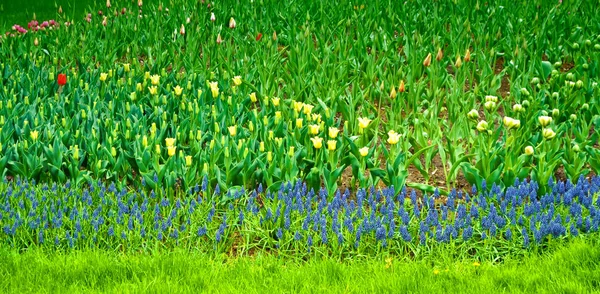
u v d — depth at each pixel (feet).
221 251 20.75
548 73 33.65
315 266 19.10
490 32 36.60
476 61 36.37
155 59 37.88
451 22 37.29
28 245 20.58
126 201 22.70
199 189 23.53
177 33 38.91
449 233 19.80
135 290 17.89
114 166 23.99
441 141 26.55
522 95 29.58
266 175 23.18
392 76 32.30
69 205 21.99
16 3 57.16
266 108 28.30
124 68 32.76
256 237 21.27
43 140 26.71
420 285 18.07
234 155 24.49
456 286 17.95
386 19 38.27
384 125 28.22
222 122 26.71
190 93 30.81
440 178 25.70
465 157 23.59
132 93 29.17
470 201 23.52
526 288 17.89
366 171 25.98
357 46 35.29
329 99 30.19
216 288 18.04
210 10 40.86
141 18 41.04
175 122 27.63
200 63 34.45
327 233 20.56
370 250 20.31
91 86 31.53
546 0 40.86
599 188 22.38
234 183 23.52
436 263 19.44
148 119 27.99
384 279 18.33
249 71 33.76
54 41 38.37
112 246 20.68
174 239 20.67
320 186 24.34
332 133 23.66
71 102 29.35
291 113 28.19
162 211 22.27
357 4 41.16
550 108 30.07
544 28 35.65
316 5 41.86
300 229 20.85
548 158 24.49
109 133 26.23
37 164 24.32
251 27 39.29
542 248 20.11
